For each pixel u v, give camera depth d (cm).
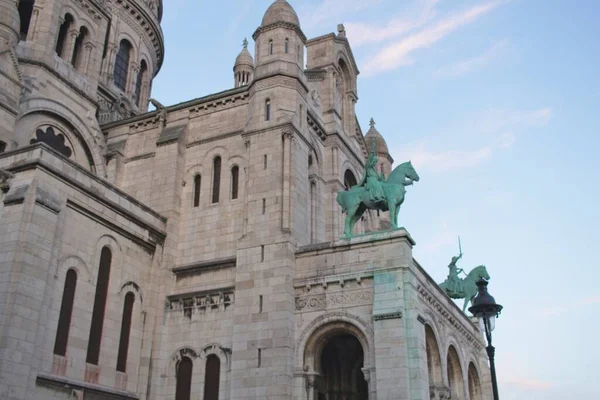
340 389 3688
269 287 3325
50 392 2780
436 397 3331
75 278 3064
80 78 4253
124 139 4319
